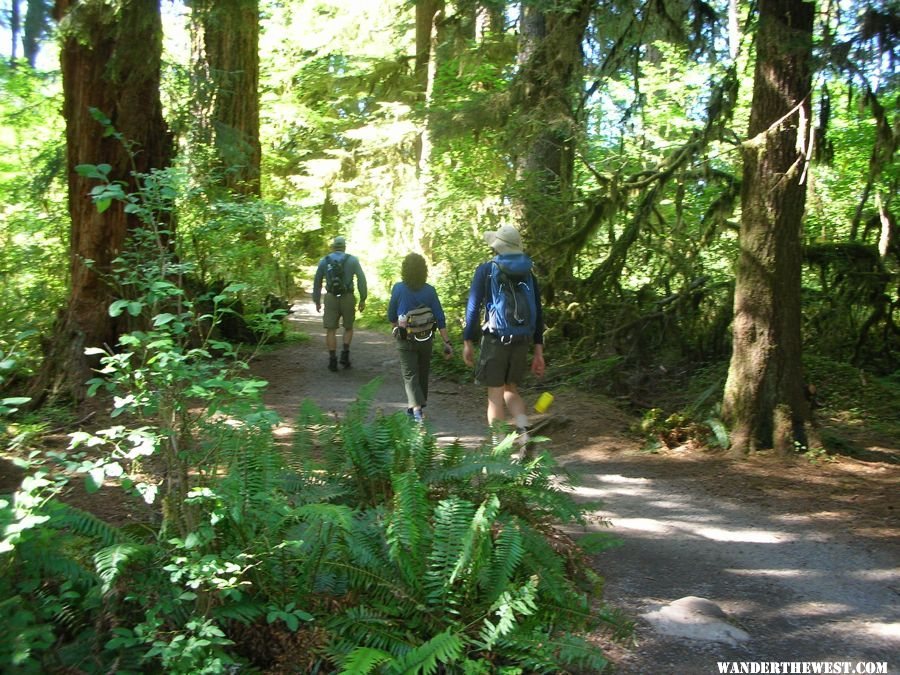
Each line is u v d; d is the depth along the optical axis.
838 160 11.26
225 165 12.20
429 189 14.00
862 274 10.16
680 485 6.39
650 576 4.63
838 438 7.46
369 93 21.05
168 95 11.66
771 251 6.98
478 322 6.46
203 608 3.23
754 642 3.84
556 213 11.46
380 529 3.90
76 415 7.22
